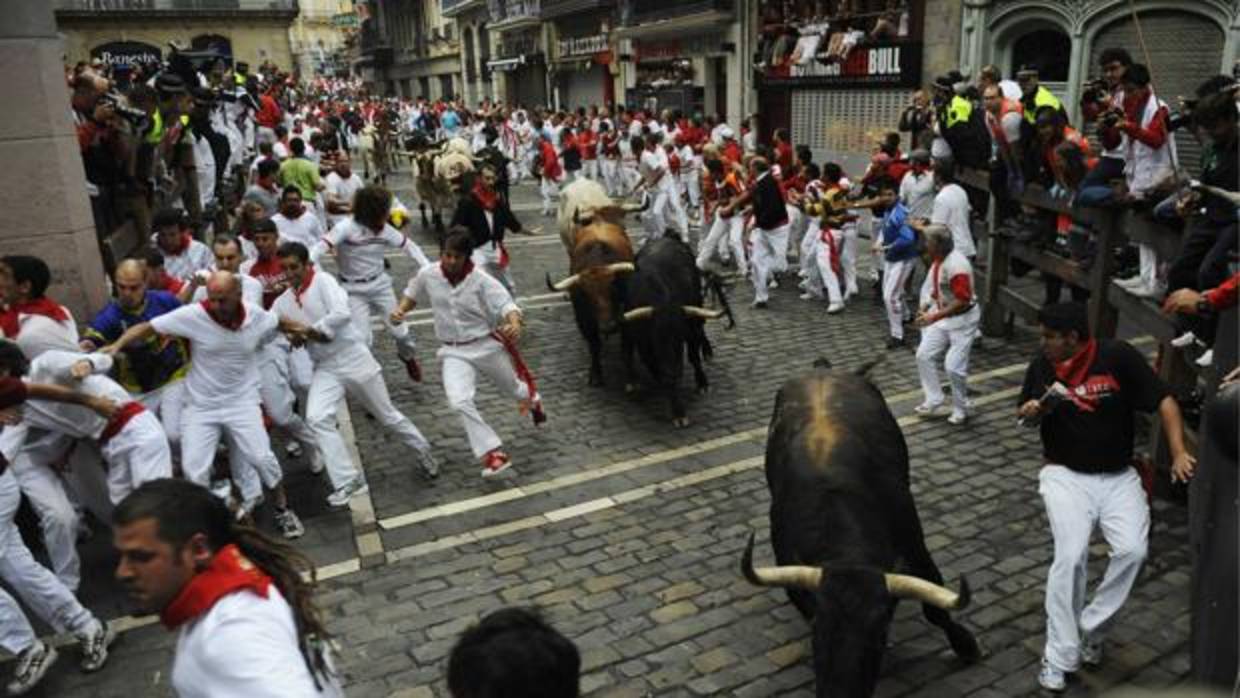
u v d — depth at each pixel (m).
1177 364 6.46
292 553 2.77
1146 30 13.77
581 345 10.58
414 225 19.06
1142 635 4.96
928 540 6.02
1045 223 9.31
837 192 11.20
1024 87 9.48
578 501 6.78
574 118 26.22
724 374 9.38
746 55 23.20
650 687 4.69
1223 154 5.77
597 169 24.34
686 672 4.80
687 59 26.16
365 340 8.50
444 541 6.26
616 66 30.70
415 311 12.31
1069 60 15.23
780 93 22.20
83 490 5.74
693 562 5.88
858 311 11.51
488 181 10.95
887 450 4.68
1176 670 4.66
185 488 2.57
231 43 43.97
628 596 5.52
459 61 48.53
